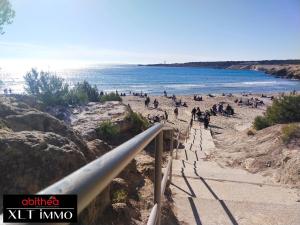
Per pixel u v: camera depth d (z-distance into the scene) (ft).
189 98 205.87
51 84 55.98
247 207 17.87
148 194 18.69
